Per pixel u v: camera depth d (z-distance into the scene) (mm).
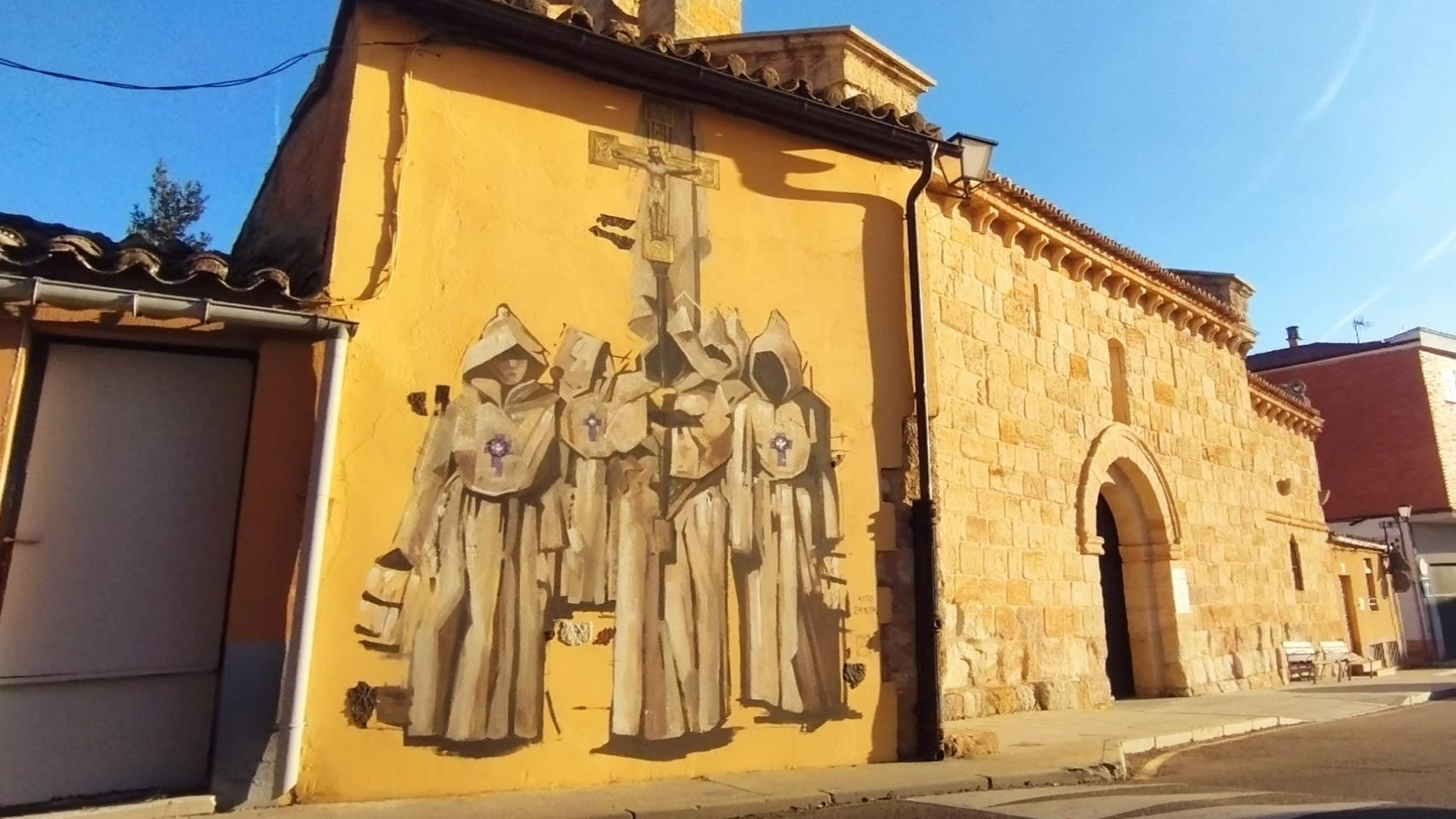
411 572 5574
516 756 5645
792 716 6633
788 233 7512
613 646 6082
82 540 5086
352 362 5656
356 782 5211
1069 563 12172
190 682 5199
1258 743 9320
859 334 7656
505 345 6168
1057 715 10758
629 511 6332
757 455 6930
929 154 8133
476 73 6449
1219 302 16500
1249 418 17500
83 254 4949
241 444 5535
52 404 5129
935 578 7367
